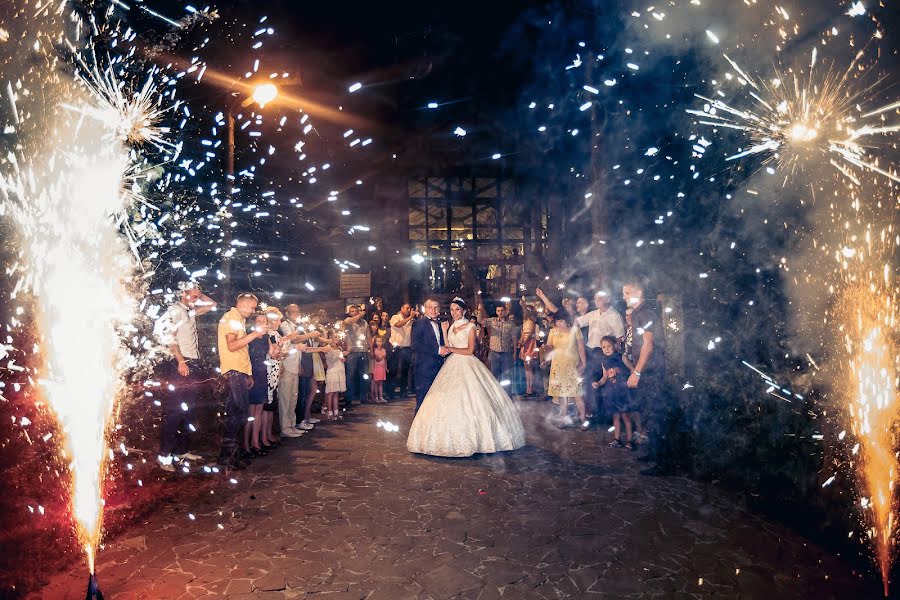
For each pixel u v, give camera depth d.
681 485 5.11
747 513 4.36
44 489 4.21
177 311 5.74
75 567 3.50
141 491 4.93
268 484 5.31
